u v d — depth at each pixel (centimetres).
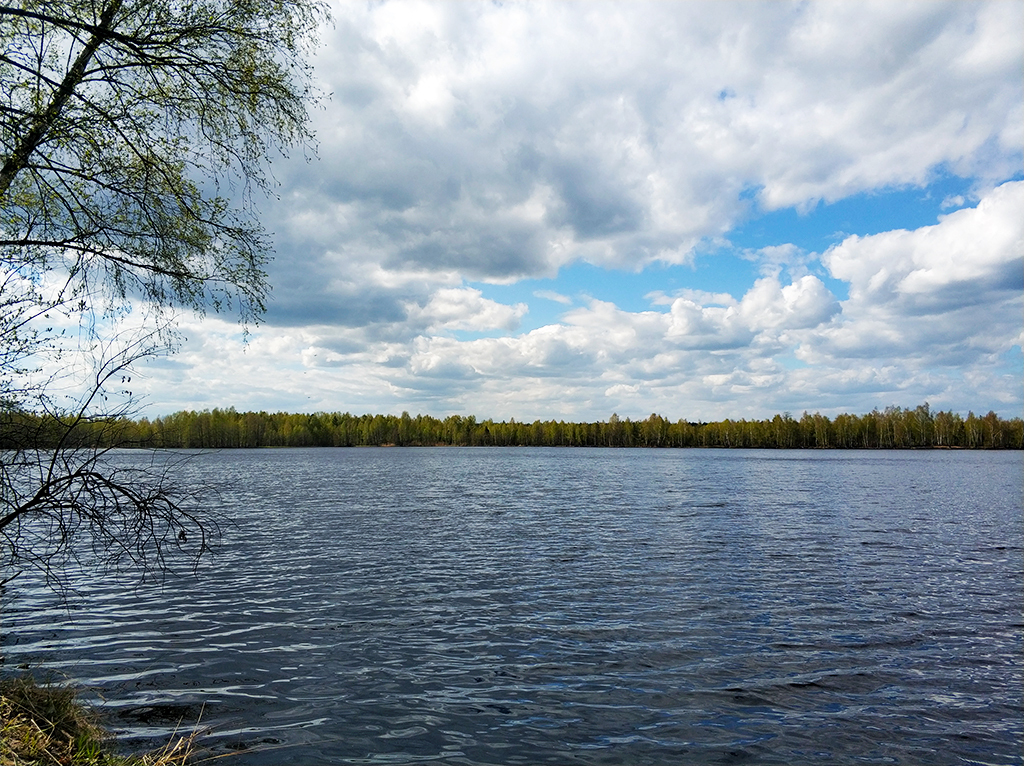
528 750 782
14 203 677
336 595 1531
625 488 5197
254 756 751
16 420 621
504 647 1153
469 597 1519
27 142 646
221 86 782
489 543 2338
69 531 663
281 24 805
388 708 895
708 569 1866
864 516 3250
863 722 872
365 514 3272
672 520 3069
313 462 10900
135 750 746
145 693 924
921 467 9288
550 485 5562
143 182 745
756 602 1476
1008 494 4619
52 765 604
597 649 1146
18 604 1412
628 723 859
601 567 1891
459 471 8025
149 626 1258
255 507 3569
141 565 1850
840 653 1138
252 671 1023
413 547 2242
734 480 6278
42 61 678
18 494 625
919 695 962
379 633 1230
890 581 1712
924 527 2836
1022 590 1617
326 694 938
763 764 760
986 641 1209
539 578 1734
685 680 1008
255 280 840
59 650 1105
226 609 1395
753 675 1030
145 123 745
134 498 677
